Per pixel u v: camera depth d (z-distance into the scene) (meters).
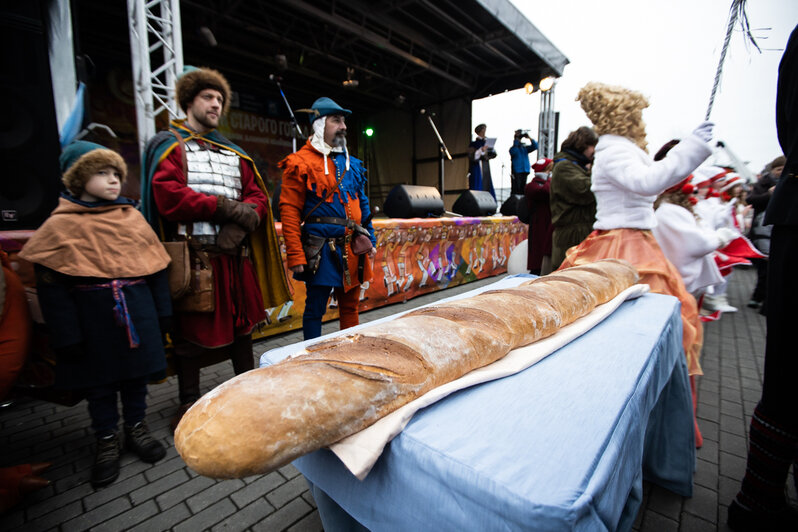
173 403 2.38
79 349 1.55
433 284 5.17
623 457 0.67
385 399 0.69
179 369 2.10
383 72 9.86
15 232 2.09
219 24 7.24
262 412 0.58
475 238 5.90
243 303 2.12
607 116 1.72
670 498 1.57
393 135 12.43
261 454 0.56
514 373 0.89
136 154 8.06
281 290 2.35
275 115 10.48
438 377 0.78
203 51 8.20
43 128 2.53
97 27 6.95
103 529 1.45
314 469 0.79
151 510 1.54
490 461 0.58
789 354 1.18
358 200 2.49
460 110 11.15
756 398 2.47
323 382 0.65
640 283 1.75
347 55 8.98
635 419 0.77
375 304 4.30
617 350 1.02
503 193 11.19
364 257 2.48
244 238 2.08
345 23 6.98
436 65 9.59
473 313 1.02
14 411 2.34
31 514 1.52
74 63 3.20
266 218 2.26
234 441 0.56
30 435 2.08
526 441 0.63
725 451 1.90
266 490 1.66
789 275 1.14
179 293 1.84
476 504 0.55
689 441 1.52
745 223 5.57
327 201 2.28
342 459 0.63
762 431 1.28
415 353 0.79
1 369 1.55
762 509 1.31
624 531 0.96
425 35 8.18
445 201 11.89
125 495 1.63
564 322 1.15
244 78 9.54
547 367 0.92
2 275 1.56
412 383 0.73
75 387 1.60
